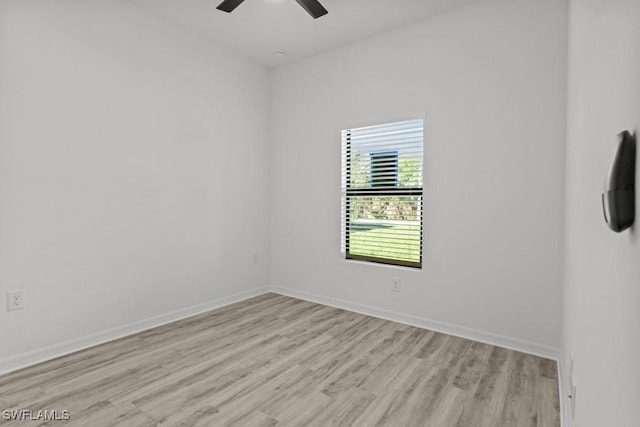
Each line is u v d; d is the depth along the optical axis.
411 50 3.10
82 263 2.58
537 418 1.79
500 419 1.79
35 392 1.99
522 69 2.57
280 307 3.62
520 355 2.52
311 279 3.84
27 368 2.27
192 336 2.83
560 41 2.43
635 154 0.52
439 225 2.96
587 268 1.10
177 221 3.21
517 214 2.61
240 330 2.97
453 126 2.88
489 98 2.71
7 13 2.20
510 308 2.65
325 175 3.70
